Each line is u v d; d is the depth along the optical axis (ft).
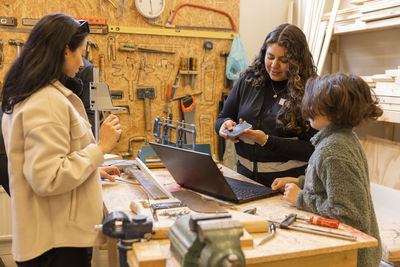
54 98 4.23
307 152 6.25
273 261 3.66
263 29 13.20
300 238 3.94
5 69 10.30
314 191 4.66
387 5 9.02
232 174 6.94
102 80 10.80
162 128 7.31
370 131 11.03
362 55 11.25
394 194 8.85
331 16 10.71
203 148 7.36
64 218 4.53
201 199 5.20
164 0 11.39
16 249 4.44
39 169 4.05
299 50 6.31
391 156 9.74
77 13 10.84
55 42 4.29
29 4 10.36
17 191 4.36
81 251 4.73
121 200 5.23
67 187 4.22
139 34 11.48
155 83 11.82
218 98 12.59
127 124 11.63
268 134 6.70
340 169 4.27
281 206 5.10
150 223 3.64
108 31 11.13
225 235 2.87
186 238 3.11
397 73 8.63
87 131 4.73
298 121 6.38
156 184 5.36
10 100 4.31
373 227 4.77
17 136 4.26
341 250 3.78
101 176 6.14
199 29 12.09
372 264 4.59
